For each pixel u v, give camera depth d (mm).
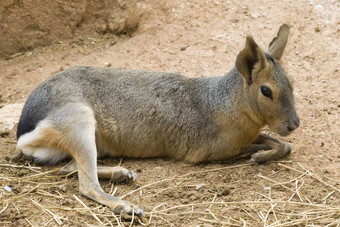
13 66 16297
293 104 10727
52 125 10633
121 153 11641
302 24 16266
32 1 16844
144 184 10508
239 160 11531
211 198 9984
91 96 11281
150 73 11852
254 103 10789
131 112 11328
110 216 9320
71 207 9648
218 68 14930
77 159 10305
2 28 16734
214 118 11180
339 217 9320
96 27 17656
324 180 10516
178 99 11422
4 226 9086
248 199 9891
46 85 11250
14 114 13508
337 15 16562
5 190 10195
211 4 17266
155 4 17328
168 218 9328
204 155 11312
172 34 16484
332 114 12938
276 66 10703
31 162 11352
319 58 15062
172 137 11367
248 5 17172
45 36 17250
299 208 9602
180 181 10641
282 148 11227
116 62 15742
